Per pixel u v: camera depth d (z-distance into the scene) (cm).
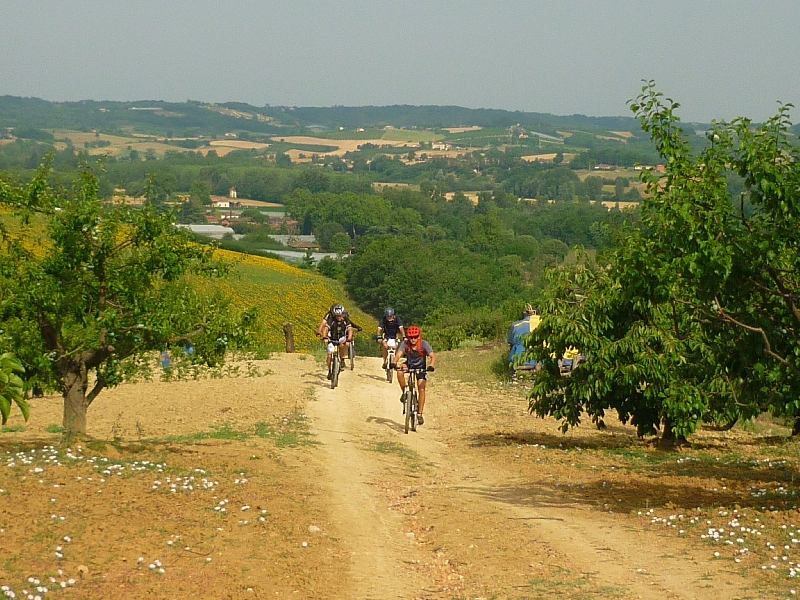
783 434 1988
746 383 1027
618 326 1550
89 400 1230
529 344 1605
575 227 13438
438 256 9825
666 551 851
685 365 1420
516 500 1118
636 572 780
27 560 707
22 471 983
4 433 1465
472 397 2225
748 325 969
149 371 1280
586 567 802
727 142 968
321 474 1195
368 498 1088
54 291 1120
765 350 970
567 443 1656
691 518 974
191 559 760
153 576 707
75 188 1174
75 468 1032
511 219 15562
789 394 1034
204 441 1390
